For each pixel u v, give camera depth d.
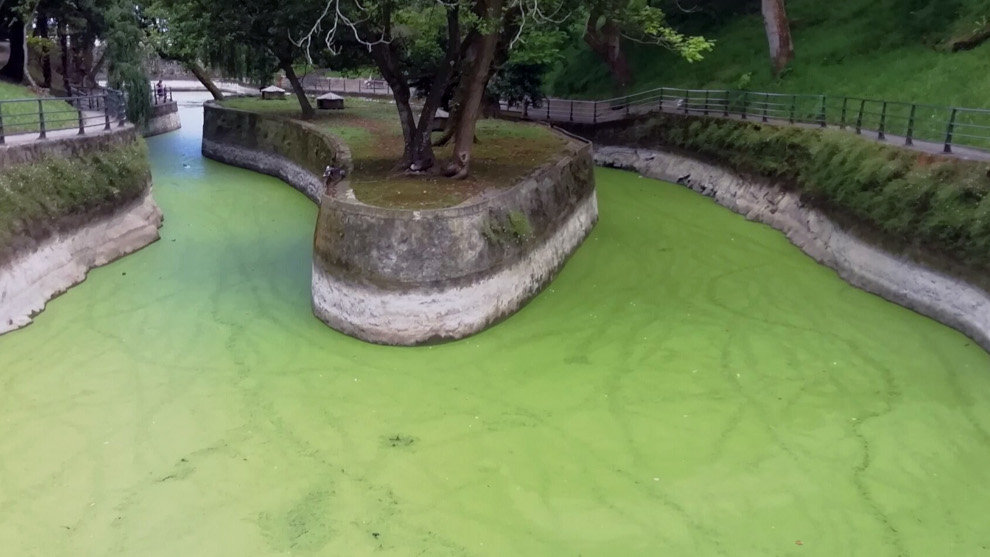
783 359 12.00
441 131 23.66
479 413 10.32
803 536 8.14
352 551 7.85
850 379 11.39
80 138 15.77
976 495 8.78
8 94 21.81
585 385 11.12
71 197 14.83
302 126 23.92
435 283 11.93
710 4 31.61
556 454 9.48
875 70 22.17
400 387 10.91
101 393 10.65
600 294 14.59
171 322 12.91
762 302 14.30
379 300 11.96
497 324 12.95
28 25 24.69
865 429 10.09
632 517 8.40
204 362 11.54
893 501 8.70
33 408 10.24
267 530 8.12
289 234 18.16
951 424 10.19
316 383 10.96
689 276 15.65
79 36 27.48
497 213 13.05
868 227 15.11
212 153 28.84
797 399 10.84
